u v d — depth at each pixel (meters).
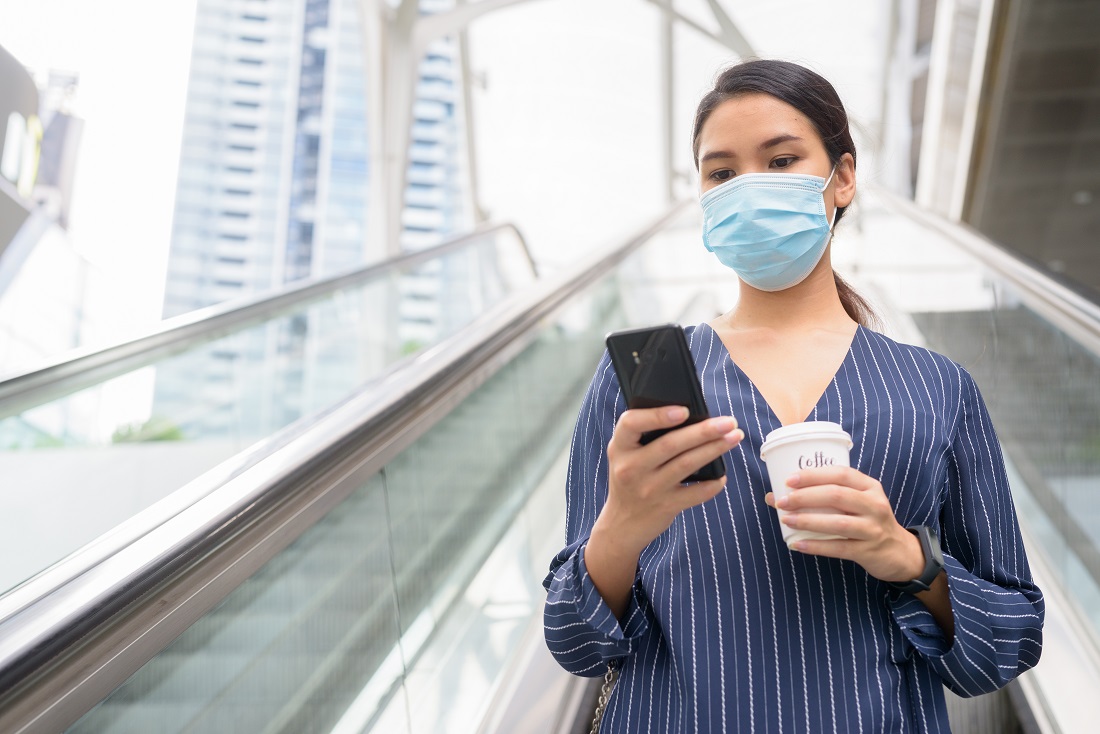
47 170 9.84
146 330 4.48
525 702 2.47
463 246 7.77
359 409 2.39
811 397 1.20
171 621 1.46
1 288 6.06
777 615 1.10
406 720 2.23
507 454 3.56
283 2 23.31
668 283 7.23
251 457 1.99
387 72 10.27
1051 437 3.38
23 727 1.14
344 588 2.11
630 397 1.01
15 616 1.23
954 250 5.15
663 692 1.13
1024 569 1.22
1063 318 3.34
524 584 3.27
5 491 3.65
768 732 1.05
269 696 1.74
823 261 1.33
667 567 1.16
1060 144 10.37
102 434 4.14
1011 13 9.09
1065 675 2.54
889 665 1.09
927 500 1.15
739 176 1.28
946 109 12.27
